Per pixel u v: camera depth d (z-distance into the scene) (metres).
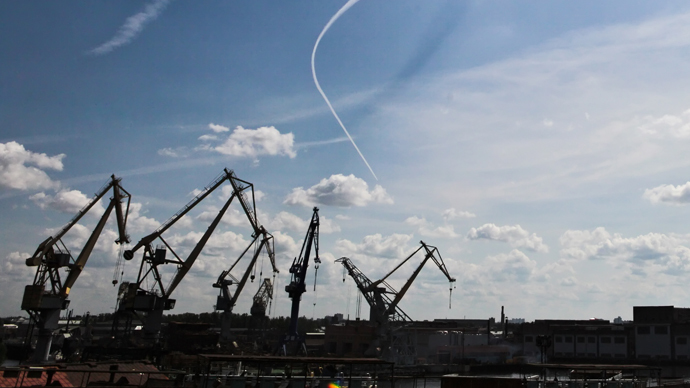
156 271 127.25
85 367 41.78
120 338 133.38
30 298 105.50
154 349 113.75
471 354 174.88
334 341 177.38
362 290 161.12
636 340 154.25
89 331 193.75
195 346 135.25
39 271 107.62
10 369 33.97
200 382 37.19
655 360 149.12
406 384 108.56
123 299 138.25
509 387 44.16
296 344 138.50
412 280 162.50
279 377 38.41
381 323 158.62
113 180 120.06
